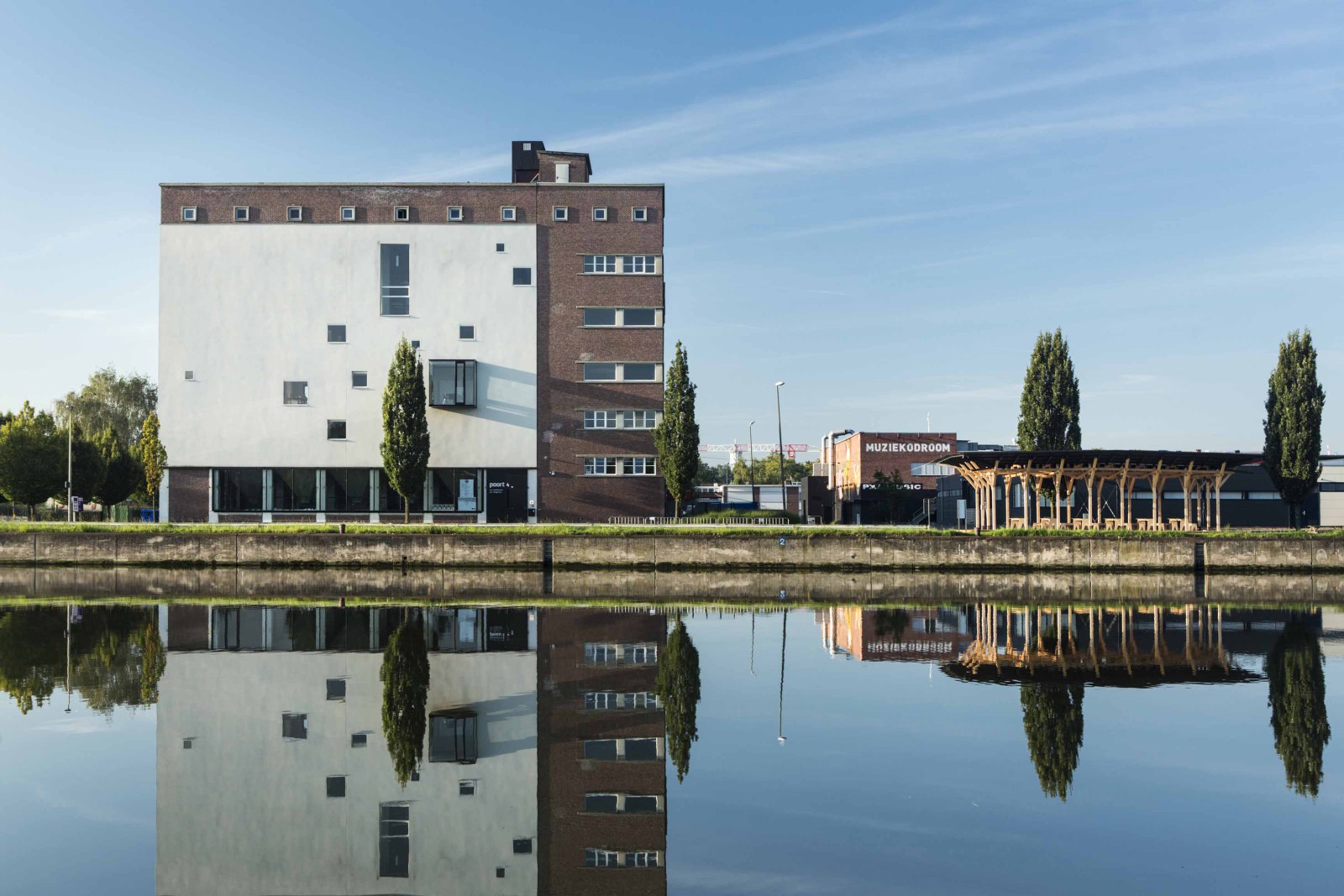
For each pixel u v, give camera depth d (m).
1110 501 62.88
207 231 65.81
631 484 66.38
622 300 66.81
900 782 14.24
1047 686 21.56
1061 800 13.40
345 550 54.03
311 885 11.05
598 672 23.19
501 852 11.97
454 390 65.50
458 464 65.88
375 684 21.73
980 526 62.03
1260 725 17.88
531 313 66.56
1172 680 22.38
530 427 66.19
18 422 81.25
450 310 66.31
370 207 66.38
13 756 15.88
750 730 17.41
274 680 22.11
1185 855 11.43
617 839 12.23
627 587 46.03
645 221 67.12
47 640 28.19
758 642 28.05
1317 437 61.09
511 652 26.20
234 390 65.25
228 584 46.91
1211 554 52.69
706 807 13.20
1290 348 61.78
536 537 53.88
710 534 54.12
